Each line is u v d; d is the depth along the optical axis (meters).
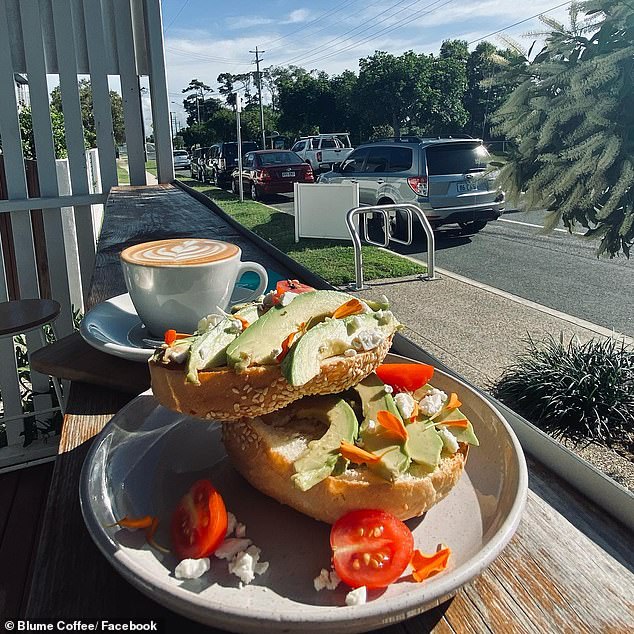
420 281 6.04
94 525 0.60
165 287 1.09
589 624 0.56
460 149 8.34
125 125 4.11
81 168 4.01
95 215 5.80
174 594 0.50
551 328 4.42
